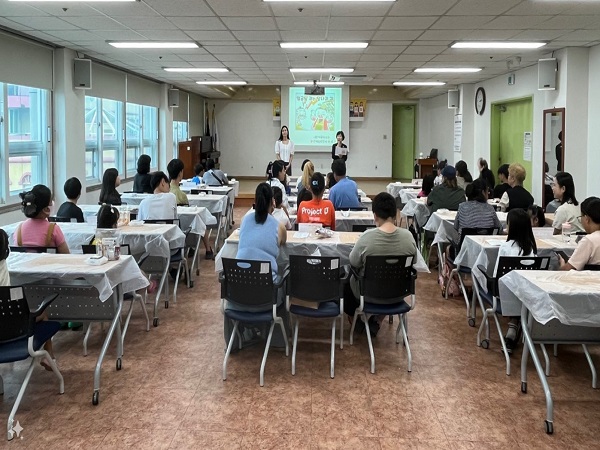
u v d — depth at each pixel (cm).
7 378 364
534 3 535
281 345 423
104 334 448
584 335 332
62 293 358
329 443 289
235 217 1137
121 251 396
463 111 1302
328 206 522
